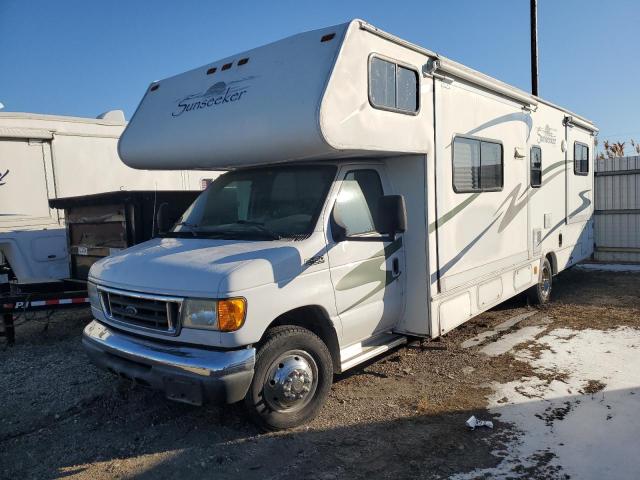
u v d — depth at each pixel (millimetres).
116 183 10023
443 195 5219
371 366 5492
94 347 4207
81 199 7090
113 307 4227
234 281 3586
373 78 4352
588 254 10133
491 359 5621
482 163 6000
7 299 6250
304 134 3967
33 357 6039
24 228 8906
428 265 5004
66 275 8289
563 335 6426
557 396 4609
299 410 4148
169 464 3693
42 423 4363
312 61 4191
